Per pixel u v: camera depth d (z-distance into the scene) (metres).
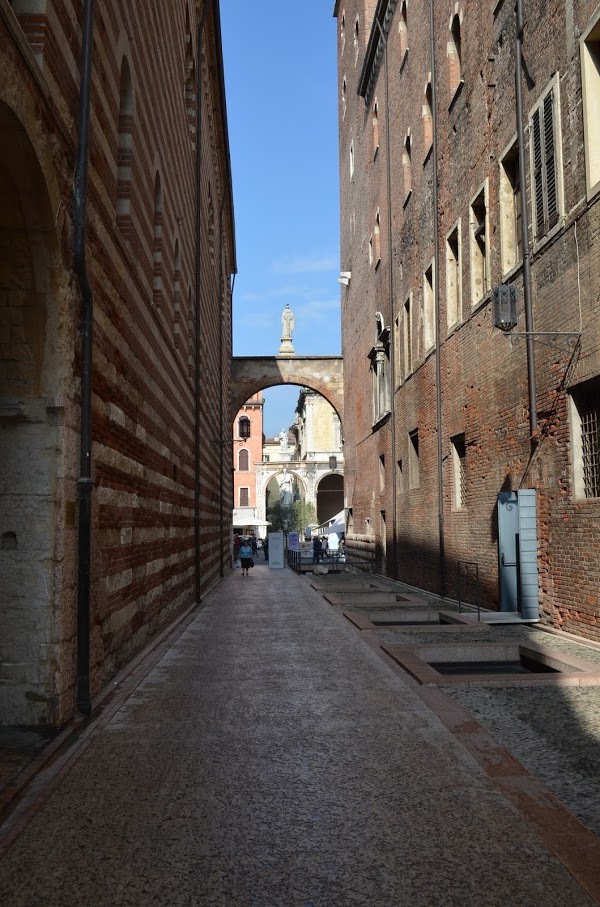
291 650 10.05
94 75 6.84
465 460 16.02
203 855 3.77
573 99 10.36
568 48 10.48
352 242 35.50
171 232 12.63
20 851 3.83
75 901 3.32
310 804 4.43
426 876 3.53
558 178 10.82
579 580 10.47
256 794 4.61
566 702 6.97
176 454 13.62
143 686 7.70
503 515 12.80
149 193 10.17
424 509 19.80
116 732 5.97
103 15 7.14
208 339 21.47
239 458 79.62
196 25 17.27
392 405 24.28
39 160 5.21
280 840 3.94
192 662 9.13
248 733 5.95
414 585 21.08
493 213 14.00
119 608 8.20
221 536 27.70
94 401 6.89
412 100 21.27
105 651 7.54
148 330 10.10
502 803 4.41
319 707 6.80
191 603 16.34
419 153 20.36
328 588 20.31
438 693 7.23
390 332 24.36
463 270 15.92
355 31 33.94
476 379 15.07
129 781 4.84
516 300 12.65
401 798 4.51
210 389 22.33
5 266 5.80
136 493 9.26
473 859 3.70
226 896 3.36
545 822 4.11
